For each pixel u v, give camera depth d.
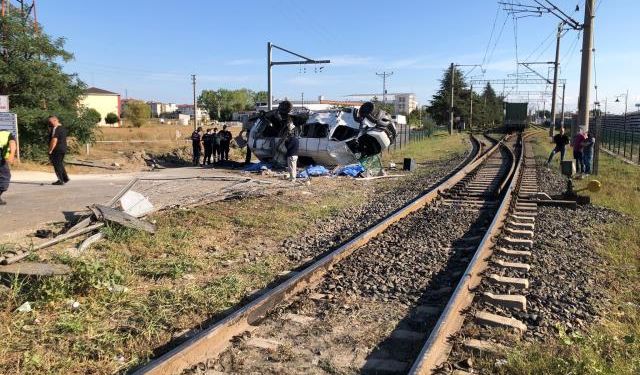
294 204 13.23
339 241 9.59
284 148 22.42
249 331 5.42
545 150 36.28
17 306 5.73
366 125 21.58
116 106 111.56
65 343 5.00
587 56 27.31
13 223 9.53
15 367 4.49
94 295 6.13
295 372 4.67
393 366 4.75
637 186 17.78
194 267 7.56
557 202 13.47
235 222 10.76
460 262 8.14
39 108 22.98
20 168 19.12
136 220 9.34
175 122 118.31
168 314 5.79
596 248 9.07
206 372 4.58
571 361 4.65
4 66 21.92
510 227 10.56
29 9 25.45
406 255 8.50
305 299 6.41
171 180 17.61
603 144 43.00
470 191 16.25
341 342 5.29
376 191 17.08
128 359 4.79
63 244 8.18
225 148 26.27
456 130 87.75
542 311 6.08
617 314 6.11
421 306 6.27
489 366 4.71
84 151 30.02
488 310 6.05
